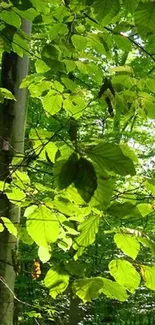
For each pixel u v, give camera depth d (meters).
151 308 3.23
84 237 0.52
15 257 0.79
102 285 0.49
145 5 0.50
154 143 2.97
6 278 0.88
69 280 0.56
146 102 0.79
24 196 0.61
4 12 0.71
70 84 0.89
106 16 0.52
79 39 0.80
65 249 0.61
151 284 0.50
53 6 1.05
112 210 0.48
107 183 0.37
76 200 0.49
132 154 0.47
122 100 0.78
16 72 0.99
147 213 0.57
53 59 0.83
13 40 0.77
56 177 0.37
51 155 0.57
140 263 0.52
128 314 3.25
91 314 3.35
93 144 0.40
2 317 0.88
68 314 2.79
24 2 0.69
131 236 0.50
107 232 0.50
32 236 0.52
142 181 0.61
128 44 0.80
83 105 0.85
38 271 0.75
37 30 1.48
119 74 0.79
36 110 2.28
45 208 0.54
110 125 2.52
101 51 0.83
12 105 0.96
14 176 0.65
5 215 0.82
